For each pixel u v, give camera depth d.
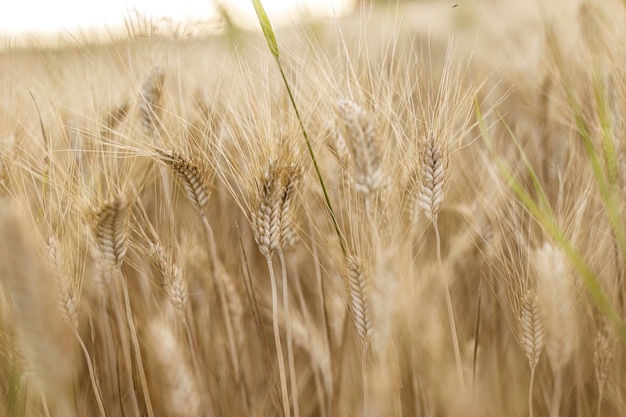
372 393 0.70
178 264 0.75
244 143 0.76
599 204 0.78
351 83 0.73
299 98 0.75
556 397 0.71
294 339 0.86
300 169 0.71
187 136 0.74
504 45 1.15
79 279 0.71
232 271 0.86
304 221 0.87
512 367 0.81
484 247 0.83
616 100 0.78
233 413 0.80
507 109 1.01
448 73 0.74
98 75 0.81
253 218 0.70
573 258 0.66
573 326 0.72
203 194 0.74
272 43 0.67
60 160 0.77
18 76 0.82
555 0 0.99
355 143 0.67
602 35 0.84
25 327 0.58
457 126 0.85
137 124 0.78
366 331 0.69
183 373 0.67
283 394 0.70
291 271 0.88
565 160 0.86
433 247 0.86
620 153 0.76
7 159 0.74
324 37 0.81
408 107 0.73
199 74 0.89
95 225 0.69
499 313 0.86
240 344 0.82
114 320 0.80
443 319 0.82
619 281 0.77
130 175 0.74
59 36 0.82
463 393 0.73
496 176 0.81
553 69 0.91
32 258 0.58
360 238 0.71
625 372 0.77
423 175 0.70
